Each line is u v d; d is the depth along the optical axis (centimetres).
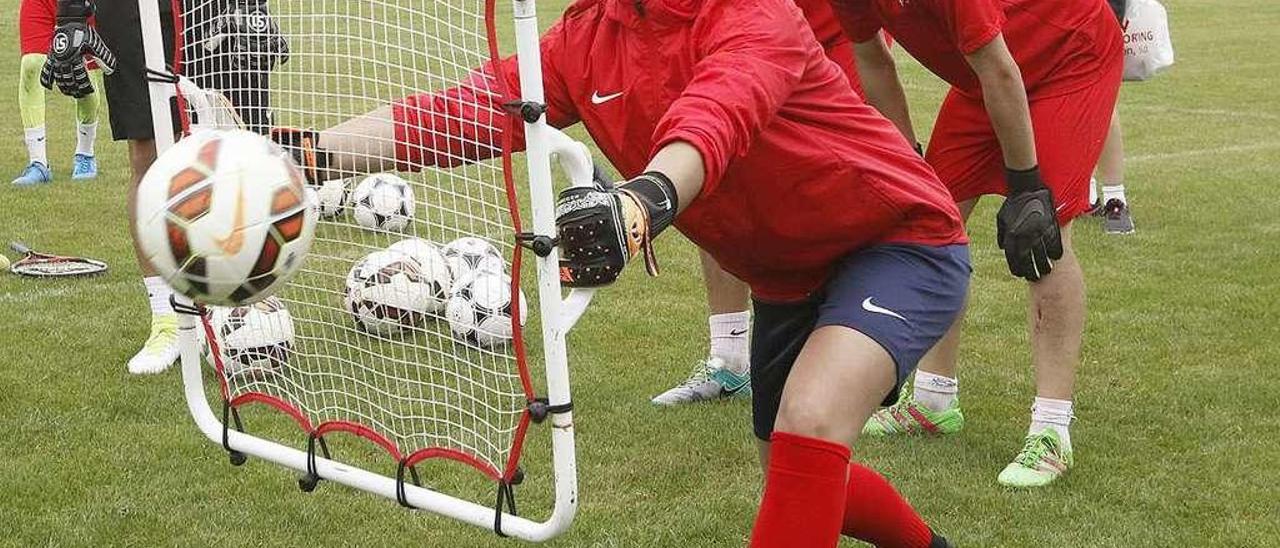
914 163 427
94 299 920
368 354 480
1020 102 543
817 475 382
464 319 449
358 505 593
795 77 369
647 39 381
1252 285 972
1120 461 650
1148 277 1000
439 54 412
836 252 422
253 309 493
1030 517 591
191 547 552
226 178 366
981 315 912
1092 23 639
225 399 464
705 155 334
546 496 606
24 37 1284
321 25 434
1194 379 769
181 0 461
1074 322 637
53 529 564
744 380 744
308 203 382
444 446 441
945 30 573
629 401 736
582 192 321
